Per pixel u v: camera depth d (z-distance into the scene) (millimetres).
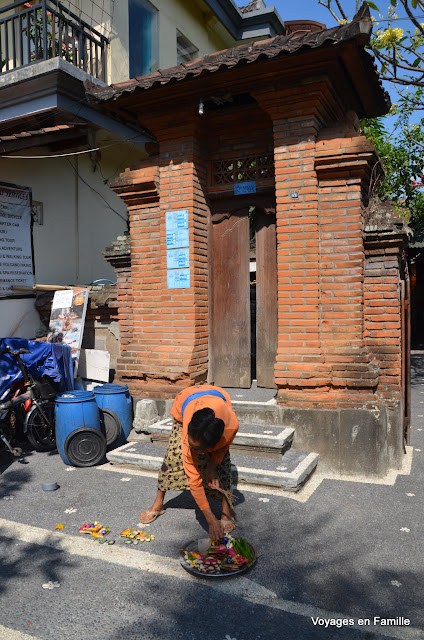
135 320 6453
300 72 5137
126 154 10211
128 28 10203
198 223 6168
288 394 5332
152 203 6336
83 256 9828
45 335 8219
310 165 5289
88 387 6938
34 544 3680
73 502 4422
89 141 8477
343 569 3324
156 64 11352
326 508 4266
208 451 3293
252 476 4633
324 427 5156
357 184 5223
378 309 5418
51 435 5961
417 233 14156
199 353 6141
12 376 5941
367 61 5262
